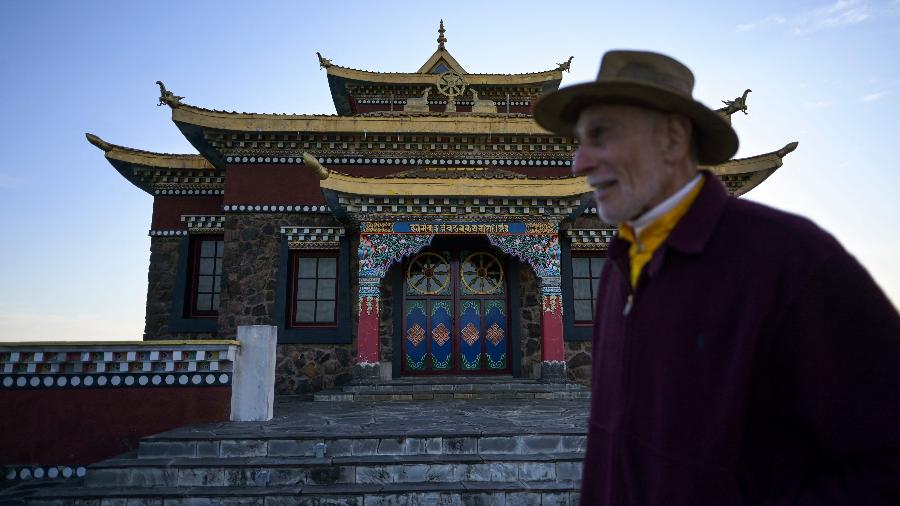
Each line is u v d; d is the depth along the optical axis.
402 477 5.85
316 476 5.78
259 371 7.95
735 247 1.41
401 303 13.58
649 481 1.45
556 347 12.40
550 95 1.70
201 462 5.87
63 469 7.01
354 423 7.53
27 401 7.15
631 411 1.54
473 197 12.48
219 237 15.89
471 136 14.84
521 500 5.51
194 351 7.59
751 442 1.32
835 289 1.22
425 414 8.77
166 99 13.56
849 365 1.19
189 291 15.46
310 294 14.07
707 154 1.74
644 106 1.58
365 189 12.18
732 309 1.36
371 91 18.38
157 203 15.89
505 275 13.98
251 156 14.55
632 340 1.58
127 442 7.18
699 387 1.38
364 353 12.04
